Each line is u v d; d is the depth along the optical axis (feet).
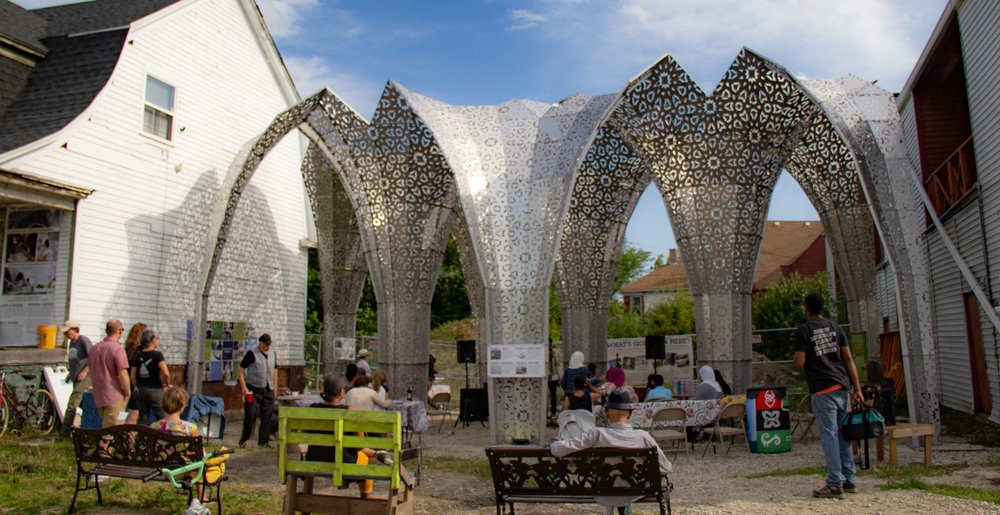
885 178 31.91
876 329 41.81
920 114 46.16
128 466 19.22
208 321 47.47
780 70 34.65
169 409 19.43
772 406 30.76
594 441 15.74
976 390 39.65
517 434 32.27
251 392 33.06
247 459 29.30
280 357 54.75
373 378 31.65
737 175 36.83
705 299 36.86
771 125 36.63
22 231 38.17
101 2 50.11
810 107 36.47
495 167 35.14
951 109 45.60
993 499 19.02
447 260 131.44
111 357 25.39
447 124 36.45
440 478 25.58
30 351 32.99
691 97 37.19
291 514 16.15
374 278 41.55
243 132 51.88
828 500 19.74
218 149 49.14
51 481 22.75
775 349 89.86
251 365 33.17
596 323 48.26
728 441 34.32
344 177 42.22
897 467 24.57
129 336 30.09
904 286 30.73
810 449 31.04
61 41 42.06
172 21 45.24
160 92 44.21
